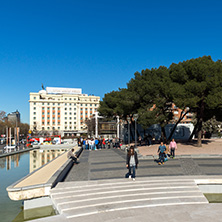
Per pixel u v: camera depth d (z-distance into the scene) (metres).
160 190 8.87
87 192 8.73
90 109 116.25
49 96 113.19
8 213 8.52
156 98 24.69
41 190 8.67
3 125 75.50
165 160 15.47
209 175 10.85
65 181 10.41
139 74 29.41
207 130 40.28
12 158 27.92
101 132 65.44
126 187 9.19
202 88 20.55
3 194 11.45
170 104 26.03
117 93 34.94
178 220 6.37
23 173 17.67
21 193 8.29
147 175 11.15
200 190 9.01
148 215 6.78
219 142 26.89
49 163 15.34
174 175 11.05
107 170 12.94
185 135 37.44
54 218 6.73
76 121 113.25
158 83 23.91
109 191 8.77
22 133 85.38
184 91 21.41
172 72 24.30
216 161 15.02
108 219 6.55
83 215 6.89
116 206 7.49
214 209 7.29
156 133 37.31
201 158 16.44
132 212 7.05
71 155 15.58
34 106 109.00
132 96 26.61
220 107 22.72
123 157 18.75
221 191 9.77
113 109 34.62
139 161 15.79
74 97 113.88
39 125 107.50
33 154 32.72
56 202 7.85
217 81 20.22
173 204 7.72
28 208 8.55
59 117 111.56
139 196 8.33
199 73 21.16
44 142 49.94
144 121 24.73
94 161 17.09
